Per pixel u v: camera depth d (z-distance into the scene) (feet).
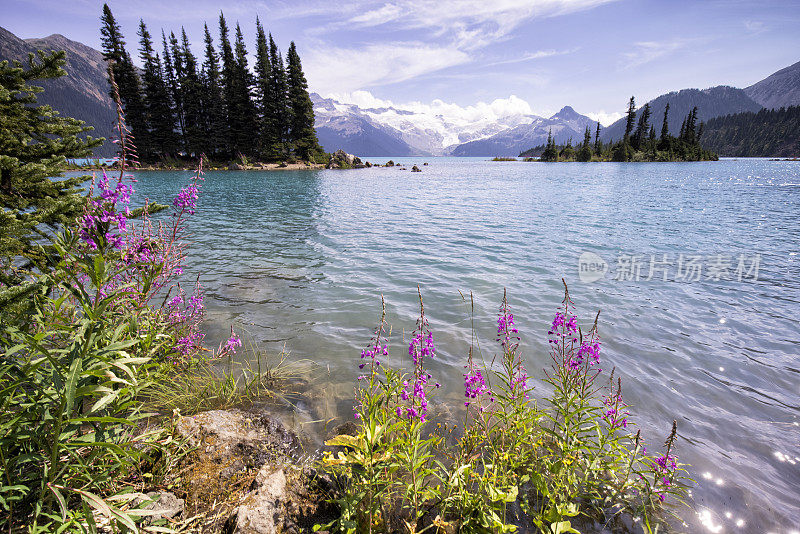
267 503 9.98
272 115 252.01
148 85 223.51
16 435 8.07
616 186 144.46
